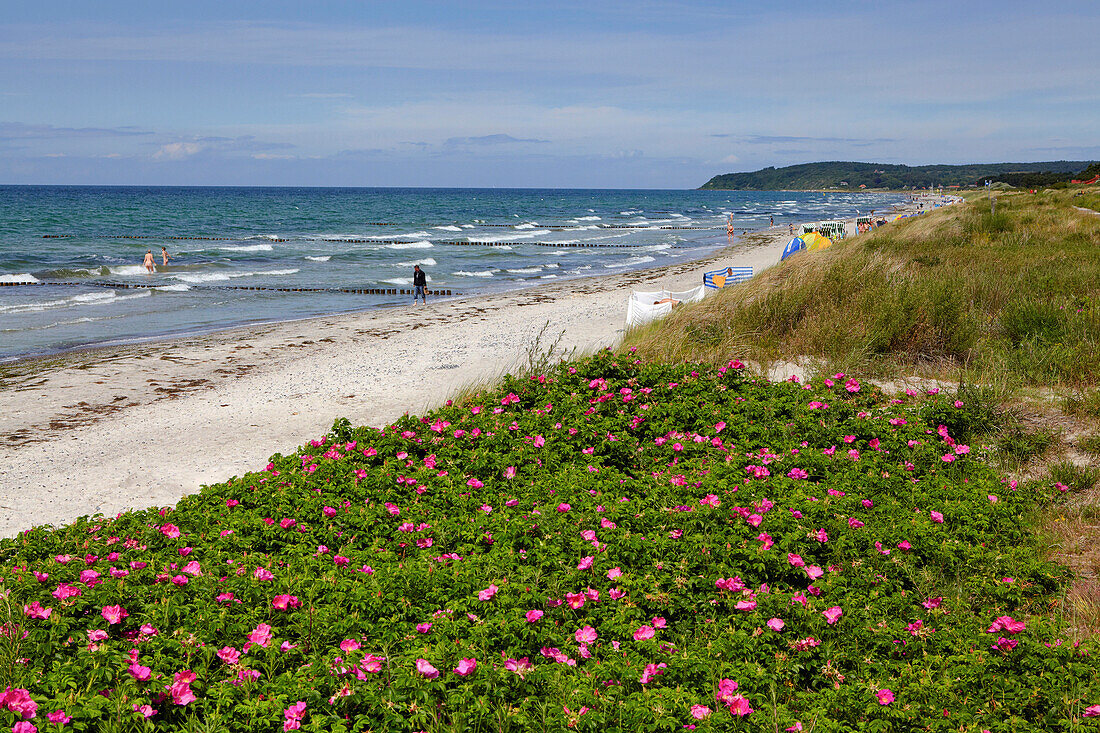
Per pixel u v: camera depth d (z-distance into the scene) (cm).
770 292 1371
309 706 360
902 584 503
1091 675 386
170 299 2959
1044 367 959
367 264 4416
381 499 638
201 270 3959
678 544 516
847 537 533
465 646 398
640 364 1024
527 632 412
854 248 2439
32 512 888
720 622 441
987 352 1041
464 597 459
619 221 10256
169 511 641
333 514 599
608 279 3703
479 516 585
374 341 2028
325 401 1384
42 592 445
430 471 686
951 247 2197
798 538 526
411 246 5769
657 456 732
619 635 424
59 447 1143
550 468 709
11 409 1367
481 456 711
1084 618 463
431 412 930
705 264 4272
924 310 1141
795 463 685
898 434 747
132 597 457
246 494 656
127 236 6219
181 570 500
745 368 1023
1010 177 16300
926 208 12681
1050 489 638
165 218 8862
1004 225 2786
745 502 589
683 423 807
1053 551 551
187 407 1370
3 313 2533
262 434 1188
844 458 691
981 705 374
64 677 363
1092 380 910
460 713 349
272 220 8994
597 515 562
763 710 365
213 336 2142
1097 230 2489
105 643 393
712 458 714
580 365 1020
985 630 437
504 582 464
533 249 5750
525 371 1172
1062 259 1783
